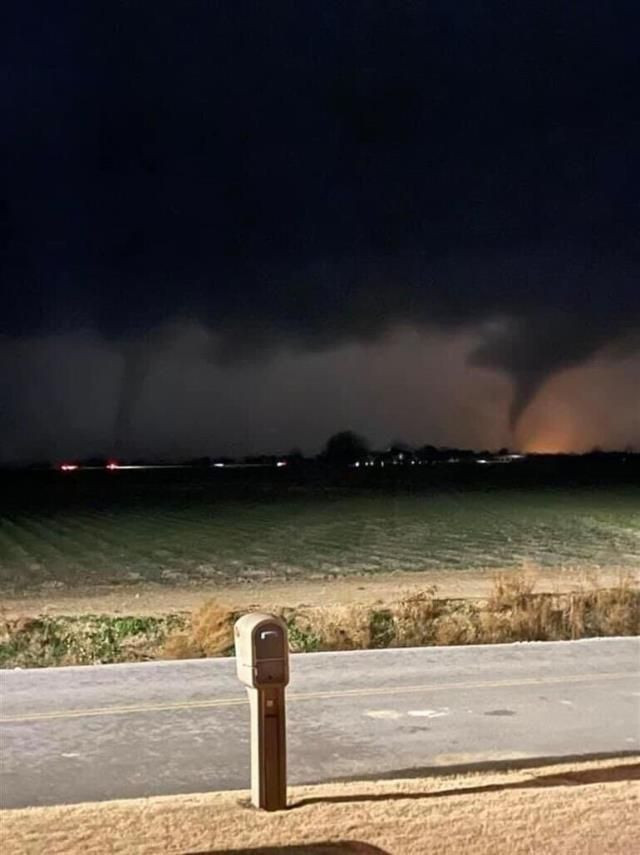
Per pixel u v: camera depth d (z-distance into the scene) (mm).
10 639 16031
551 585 22438
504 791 7840
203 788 8359
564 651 14656
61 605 21016
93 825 7074
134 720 10648
